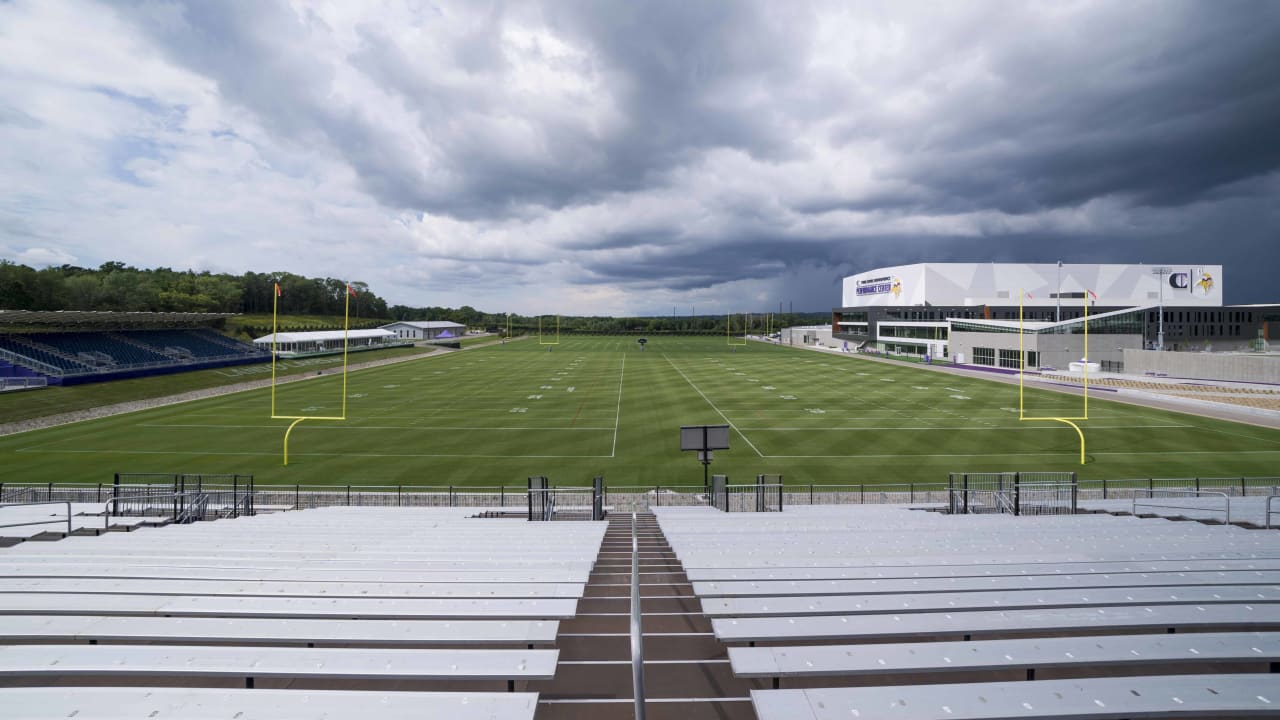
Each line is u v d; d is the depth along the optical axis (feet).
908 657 13.78
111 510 54.08
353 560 26.61
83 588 20.61
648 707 13.83
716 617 17.25
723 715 13.56
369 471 93.45
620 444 111.45
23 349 188.85
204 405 156.87
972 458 99.04
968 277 371.97
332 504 74.23
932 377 216.54
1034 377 213.87
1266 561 24.11
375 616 17.26
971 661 13.51
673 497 78.89
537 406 154.20
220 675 13.29
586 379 213.25
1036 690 12.37
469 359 305.32
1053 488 71.10
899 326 354.33
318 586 20.63
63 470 92.63
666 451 106.01
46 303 335.06
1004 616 16.19
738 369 249.14
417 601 17.98
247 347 272.72
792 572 22.34
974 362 268.62
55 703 12.26
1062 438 112.68
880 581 20.31
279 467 95.50
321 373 236.84
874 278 426.10
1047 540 31.91
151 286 402.52
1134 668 14.99
